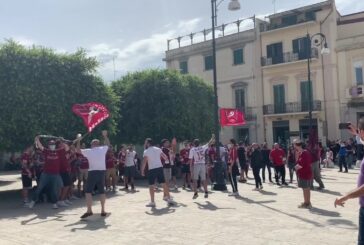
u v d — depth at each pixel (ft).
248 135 136.77
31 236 29.99
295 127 127.65
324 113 121.90
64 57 58.90
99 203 45.57
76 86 58.70
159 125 81.97
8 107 52.47
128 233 29.76
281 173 59.88
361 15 121.19
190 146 60.08
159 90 83.46
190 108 86.02
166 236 28.45
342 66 119.55
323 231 28.48
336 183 59.52
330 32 121.19
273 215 34.86
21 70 53.72
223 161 59.16
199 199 45.83
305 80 125.08
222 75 141.49
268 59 131.23
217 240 26.84
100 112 52.54
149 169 42.57
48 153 42.63
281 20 131.64
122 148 64.95
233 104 139.74
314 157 52.24
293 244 25.26
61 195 44.70
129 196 50.80
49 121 54.90
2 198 54.70
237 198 45.96
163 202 44.42
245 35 136.05
